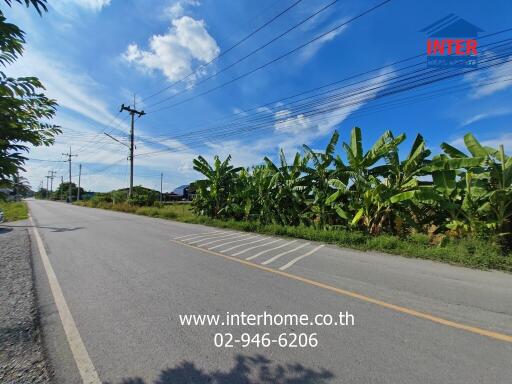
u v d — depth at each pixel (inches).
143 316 145.6
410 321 140.7
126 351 114.6
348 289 185.5
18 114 88.7
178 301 164.9
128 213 954.7
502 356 111.0
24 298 169.2
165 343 120.5
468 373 100.7
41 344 120.0
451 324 137.3
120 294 175.6
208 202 680.4
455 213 321.7
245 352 114.2
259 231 477.1
